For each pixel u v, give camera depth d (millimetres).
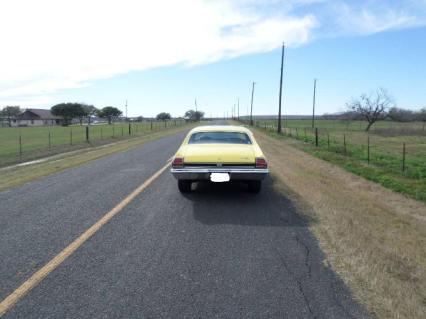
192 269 3934
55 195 7750
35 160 15336
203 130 8500
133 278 3729
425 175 10680
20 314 3068
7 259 4258
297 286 3512
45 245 4715
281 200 7129
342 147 19766
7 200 7320
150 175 10172
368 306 3125
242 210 6406
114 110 135125
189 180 7352
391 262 4066
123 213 6242
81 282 3648
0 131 54781
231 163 6812
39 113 111875
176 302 3230
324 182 9219
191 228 5406
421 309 3062
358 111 45344
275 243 4730
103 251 4488
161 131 44344
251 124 63875
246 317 2982
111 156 15328
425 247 4648
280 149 18547
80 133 43625
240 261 4141
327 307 3119
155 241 4840
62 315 3043
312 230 5266
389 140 28062
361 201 7227
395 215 6293
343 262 4070
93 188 8453
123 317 2998
